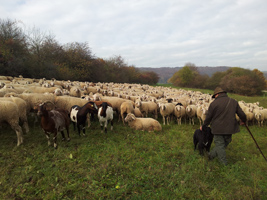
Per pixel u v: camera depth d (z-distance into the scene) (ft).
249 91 135.85
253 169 15.35
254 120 37.83
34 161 16.31
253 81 135.95
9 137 21.94
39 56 106.42
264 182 13.46
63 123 20.42
